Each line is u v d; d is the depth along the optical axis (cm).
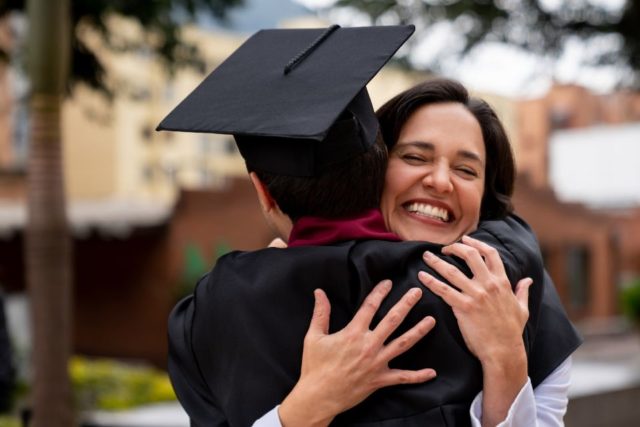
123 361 1662
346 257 185
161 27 947
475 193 206
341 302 185
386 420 180
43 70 574
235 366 189
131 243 1656
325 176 189
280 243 218
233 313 191
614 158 2866
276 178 193
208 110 192
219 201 1652
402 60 886
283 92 188
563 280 2397
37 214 585
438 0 881
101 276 1695
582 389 736
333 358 178
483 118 218
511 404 181
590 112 3400
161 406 775
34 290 587
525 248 202
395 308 180
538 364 198
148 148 3125
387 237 192
